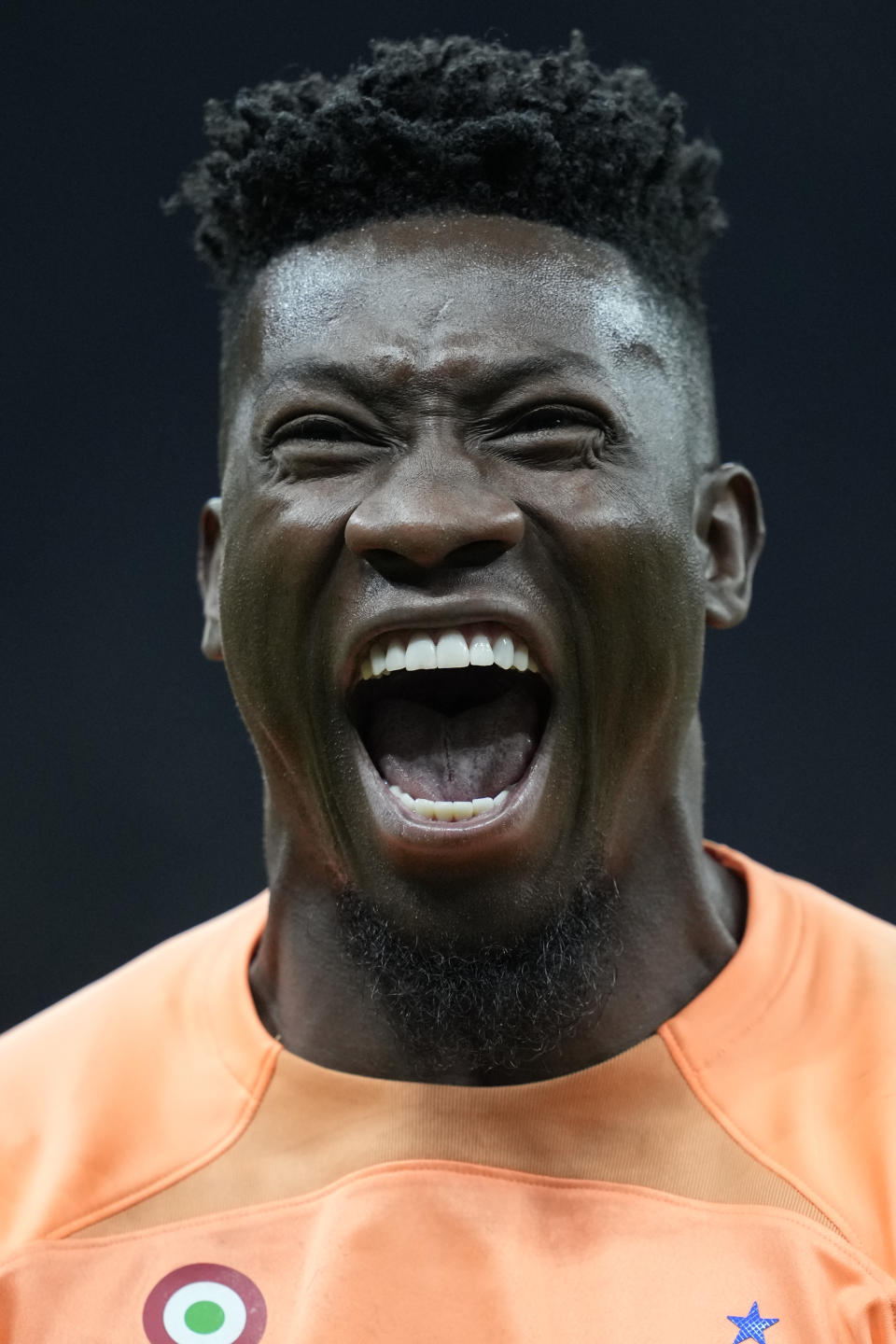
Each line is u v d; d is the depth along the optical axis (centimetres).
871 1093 647
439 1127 645
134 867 1527
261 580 653
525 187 666
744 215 1461
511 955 641
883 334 1448
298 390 650
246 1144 670
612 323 661
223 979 731
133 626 1533
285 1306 616
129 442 1527
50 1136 700
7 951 1516
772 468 1473
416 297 645
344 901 672
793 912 716
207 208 748
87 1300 630
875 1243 604
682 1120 645
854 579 1463
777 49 1430
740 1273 594
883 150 1432
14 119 1482
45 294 1511
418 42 736
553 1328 591
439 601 614
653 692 650
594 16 1426
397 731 679
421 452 628
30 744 1528
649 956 674
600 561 632
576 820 650
